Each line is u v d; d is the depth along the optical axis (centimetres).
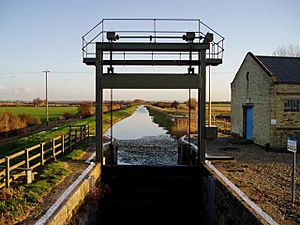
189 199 1291
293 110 1678
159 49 1256
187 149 1697
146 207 1273
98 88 1253
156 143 2706
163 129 3816
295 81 1689
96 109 1265
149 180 1324
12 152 1859
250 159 1369
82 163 1254
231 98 2417
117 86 1245
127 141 2823
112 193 1307
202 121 1289
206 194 1145
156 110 7112
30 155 1675
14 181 948
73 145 1694
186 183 1326
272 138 1653
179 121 3034
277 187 930
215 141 1961
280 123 1661
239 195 841
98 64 1248
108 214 1262
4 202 746
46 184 916
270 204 777
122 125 4325
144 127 4069
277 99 1661
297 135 1673
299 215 706
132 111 7925
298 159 1373
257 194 855
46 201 787
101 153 1288
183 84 1252
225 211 903
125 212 1267
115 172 1323
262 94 1778
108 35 1249
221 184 957
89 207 1004
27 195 809
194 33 1268
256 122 1869
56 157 1374
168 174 1330
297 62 1992
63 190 875
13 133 2964
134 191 1301
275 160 1348
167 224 1184
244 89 2084
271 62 1962
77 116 5097
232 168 1184
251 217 702
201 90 1271
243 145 1808
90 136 2247
